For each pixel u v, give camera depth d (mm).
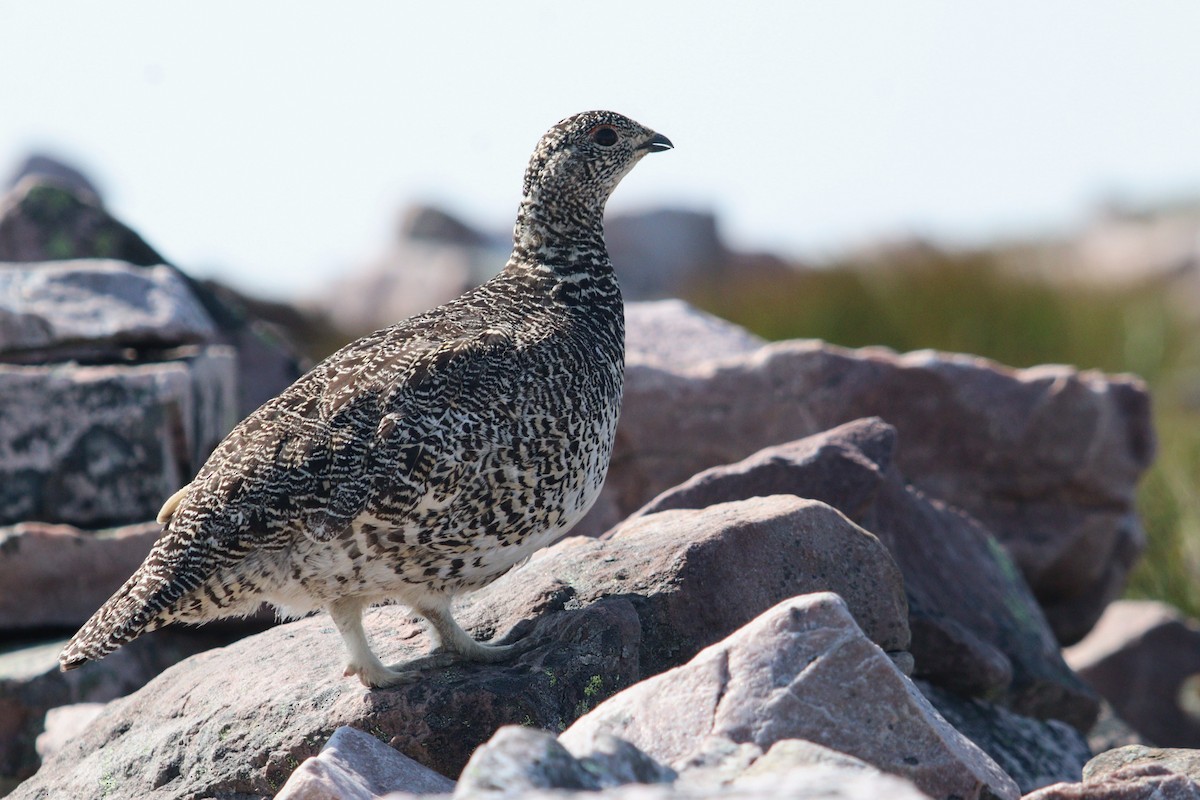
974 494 13406
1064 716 10727
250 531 7125
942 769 5852
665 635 7715
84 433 13195
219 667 8469
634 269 44188
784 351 13156
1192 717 13195
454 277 38719
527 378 7484
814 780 4859
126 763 7816
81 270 14922
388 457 7113
